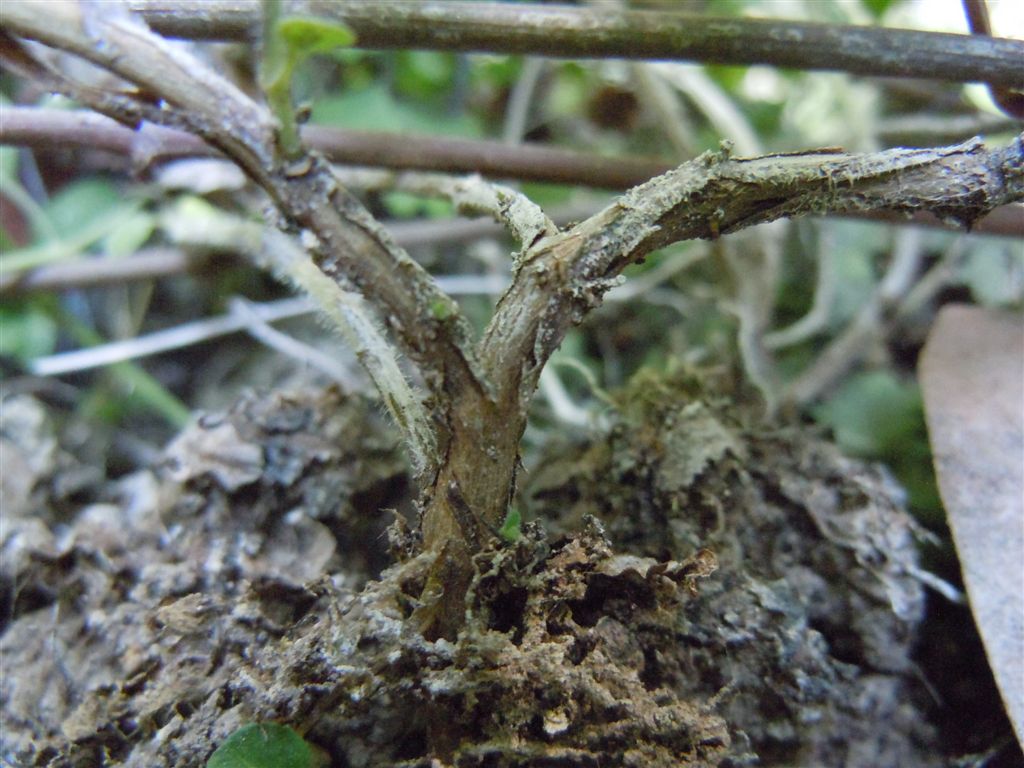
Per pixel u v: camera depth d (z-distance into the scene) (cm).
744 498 11
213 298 18
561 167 13
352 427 11
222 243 16
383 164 13
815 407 15
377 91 19
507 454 8
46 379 17
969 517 10
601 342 18
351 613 8
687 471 11
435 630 8
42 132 12
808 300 17
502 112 22
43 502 12
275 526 11
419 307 7
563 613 8
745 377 14
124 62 7
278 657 8
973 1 10
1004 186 8
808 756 9
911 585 10
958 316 12
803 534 11
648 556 10
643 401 12
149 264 16
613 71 20
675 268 17
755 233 16
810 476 11
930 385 12
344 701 8
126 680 9
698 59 10
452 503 8
